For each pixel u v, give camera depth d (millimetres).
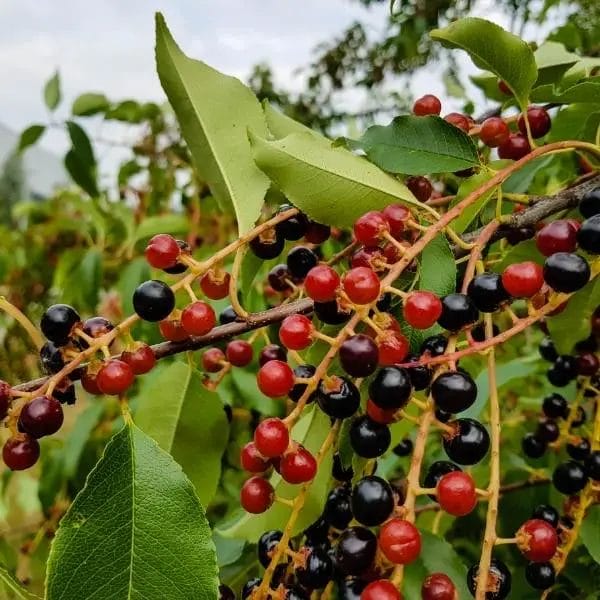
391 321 152
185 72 209
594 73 293
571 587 259
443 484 140
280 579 164
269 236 195
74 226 659
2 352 548
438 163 192
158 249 169
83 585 138
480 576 141
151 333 381
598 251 159
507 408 408
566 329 222
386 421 154
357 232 167
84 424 431
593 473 197
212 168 212
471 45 202
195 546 142
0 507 506
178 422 209
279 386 151
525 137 219
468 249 179
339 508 169
